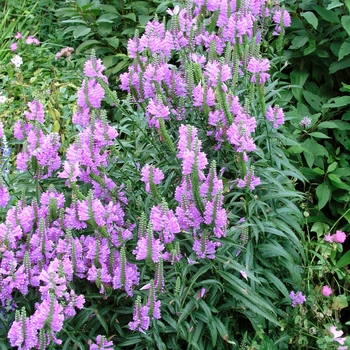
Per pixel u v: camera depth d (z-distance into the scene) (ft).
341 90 6.79
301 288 5.54
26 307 4.74
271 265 5.40
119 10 8.72
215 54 5.49
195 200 4.55
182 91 5.36
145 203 5.08
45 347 4.36
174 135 5.49
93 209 4.55
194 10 5.85
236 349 5.11
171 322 4.75
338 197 6.63
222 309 5.10
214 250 4.70
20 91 8.46
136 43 5.42
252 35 6.07
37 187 5.05
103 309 4.81
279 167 5.66
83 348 4.58
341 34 6.80
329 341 5.34
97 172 4.96
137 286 4.83
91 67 5.20
